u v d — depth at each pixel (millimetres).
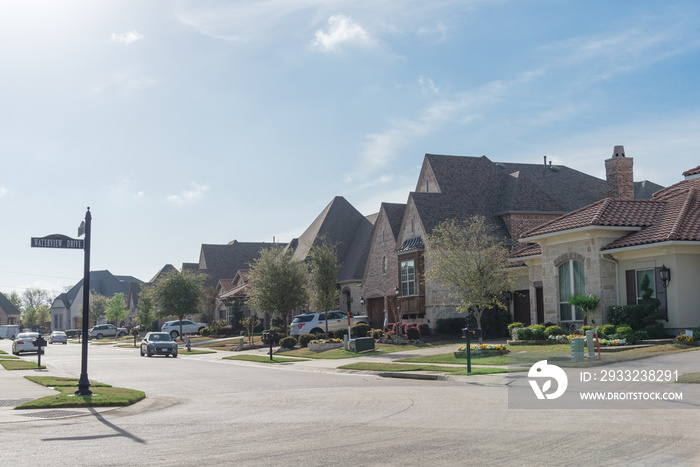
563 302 30125
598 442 9625
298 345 42656
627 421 11375
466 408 13797
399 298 42344
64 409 15656
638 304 27062
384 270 46125
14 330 113500
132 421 13398
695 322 25500
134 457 9328
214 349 49375
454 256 33406
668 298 25828
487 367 22953
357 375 24938
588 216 28891
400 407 14422
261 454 9383
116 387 21750
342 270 54219
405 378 23156
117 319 90812
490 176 45906
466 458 8789
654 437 9867
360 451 9438
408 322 38781
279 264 47031
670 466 8102
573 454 8875
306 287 47438
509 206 41875
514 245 40844
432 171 45094
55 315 126938
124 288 126438
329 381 22641
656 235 26141
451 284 33281
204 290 67125
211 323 68562
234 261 80938
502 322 37750
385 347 35312
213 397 18391
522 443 9719
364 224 58281
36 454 9664
